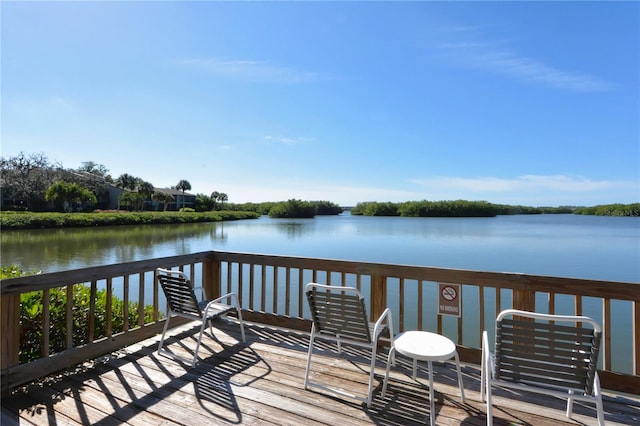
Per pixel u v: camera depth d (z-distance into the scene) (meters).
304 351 3.18
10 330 2.38
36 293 3.08
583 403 2.29
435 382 2.59
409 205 80.50
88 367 2.80
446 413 2.15
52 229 32.72
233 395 2.36
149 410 2.16
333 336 2.48
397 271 3.23
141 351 3.15
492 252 21.34
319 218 79.88
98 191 53.47
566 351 1.65
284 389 2.45
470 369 2.83
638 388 2.41
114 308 3.94
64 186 42.44
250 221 64.62
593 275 14.23
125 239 28.36
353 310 2.33
